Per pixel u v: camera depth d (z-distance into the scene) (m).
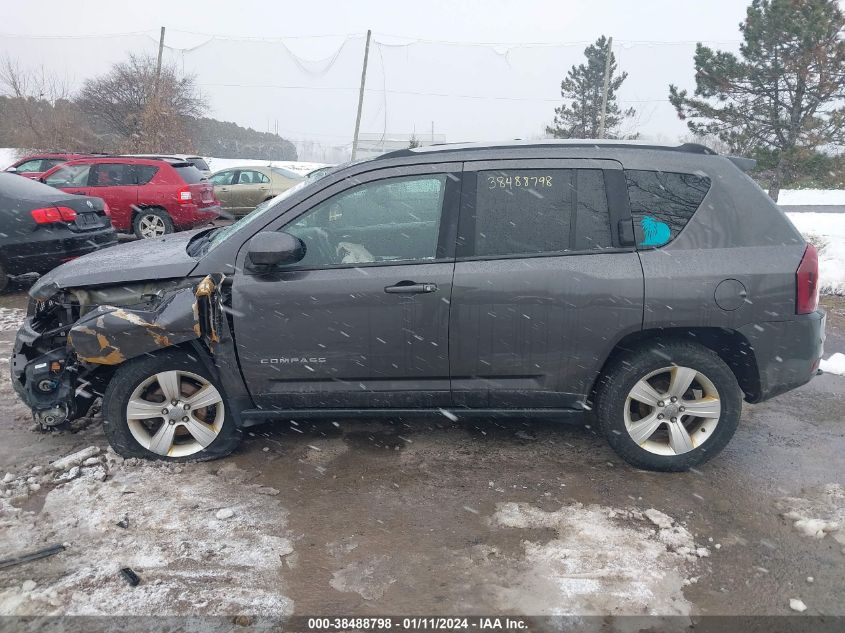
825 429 4.42
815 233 12.12
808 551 3.08
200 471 3.76
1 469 3.76
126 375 3.69
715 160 3.66
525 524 3.27
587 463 3.91
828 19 17.09
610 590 2.80
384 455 3.99
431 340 3.61
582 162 3.63
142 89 35.94
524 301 3.55
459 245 3.60
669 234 3.58
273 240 3.47
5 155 33.06
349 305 3.59
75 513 3.30
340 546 3.09
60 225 7.73
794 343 3.59
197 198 11.86
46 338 4.02
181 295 3.64
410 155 3.71
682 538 3.15
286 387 3.74
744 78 18.34
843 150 18.17
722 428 3.69
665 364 3.62
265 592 2.78
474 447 4.11
